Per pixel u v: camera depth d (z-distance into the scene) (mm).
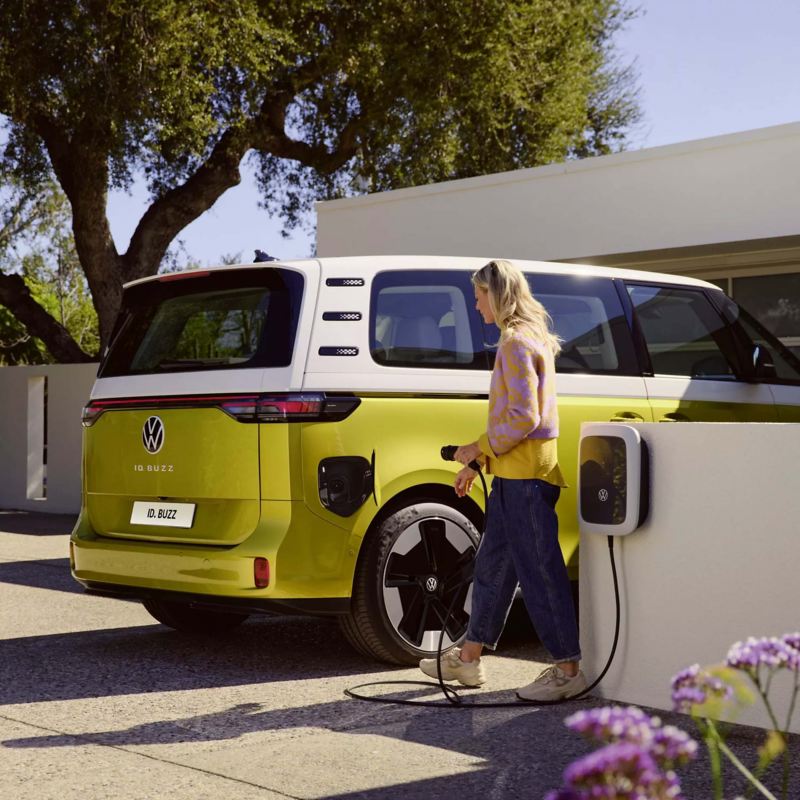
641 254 11812
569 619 4961
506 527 5008
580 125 23609
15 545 12109
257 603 5477
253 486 5547
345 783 3875
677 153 11070
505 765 4066
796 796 3721
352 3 19312
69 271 40469
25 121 18891
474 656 5305
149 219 21375
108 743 4438
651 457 4801
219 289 6012
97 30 16781
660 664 4770
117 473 6160
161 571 5809
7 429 17203
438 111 20062
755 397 7039
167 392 5926
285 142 21969
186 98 17281
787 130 10359
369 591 5641
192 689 5379
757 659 2158
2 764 4156
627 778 1607
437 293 6039
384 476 5648
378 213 13188
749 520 4480
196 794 3775
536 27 21203
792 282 11688
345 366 5660
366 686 5383
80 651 6336
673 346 6766
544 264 6445
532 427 4836
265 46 17906
